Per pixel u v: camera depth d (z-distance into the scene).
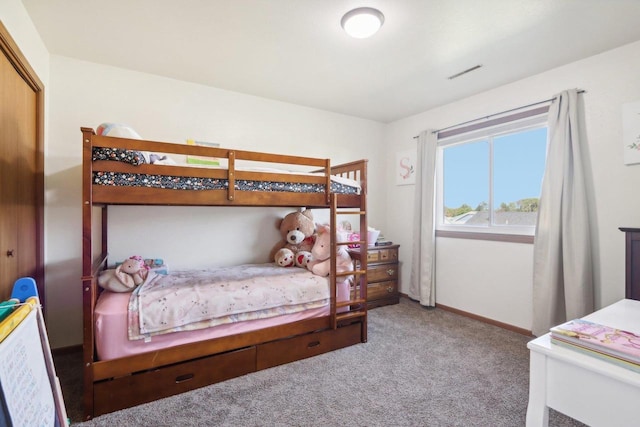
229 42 2.22
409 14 1.88
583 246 2.35
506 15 1.89
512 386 1.96
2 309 1.00
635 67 2.22
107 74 2.59
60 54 2.41
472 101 3.27
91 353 1.66
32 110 2.07
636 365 0.95
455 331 2.88
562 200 2.47
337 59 2.47
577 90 2.45
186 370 1.90
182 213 2.89
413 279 3.79
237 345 2.08
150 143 1.82
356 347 2.53
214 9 1.84
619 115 2.28
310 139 3.66
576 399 1.05
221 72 2.72
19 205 1.85
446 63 2.53
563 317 2.50
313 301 2.40
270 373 2.12
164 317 1.84
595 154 2.40
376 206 4.23
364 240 2.63
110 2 1.78
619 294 2.28
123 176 1.77
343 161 3.93
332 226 2.44
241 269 2.83
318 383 1.99
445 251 3.55
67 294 2.47
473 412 1.71
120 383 1.73
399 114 3.92
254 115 3.29
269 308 2.21
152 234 2.77
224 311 2.03
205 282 2.29
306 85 3.00
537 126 2.76
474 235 3.24
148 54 2.41
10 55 1.64
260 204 2.17
